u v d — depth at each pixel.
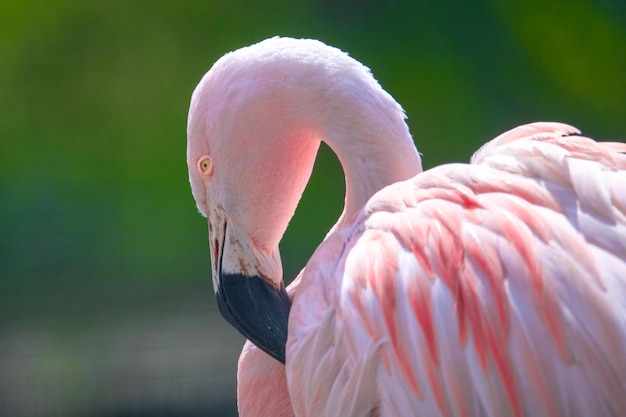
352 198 2.77
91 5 12.55
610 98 12.23
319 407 2.36
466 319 2.09
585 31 12.59
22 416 7.83
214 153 2.95
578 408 1.96
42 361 8.23
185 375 8.06
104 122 11.76
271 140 2.86
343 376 2.28
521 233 2.11
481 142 11.77
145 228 10.40
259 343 2.93
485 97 12.19
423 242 2.20
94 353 8.34
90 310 9.06
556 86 12.29
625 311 1.98
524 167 2.25
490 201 2.21
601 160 2.23
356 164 2.74
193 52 12.33
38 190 10.80
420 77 12.26
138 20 12.55
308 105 2.79
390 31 12.64
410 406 2.13
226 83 2.89
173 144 11.63
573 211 2.13
